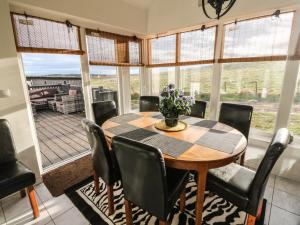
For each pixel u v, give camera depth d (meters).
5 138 1.79
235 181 1.47
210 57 2.95
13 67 1.93
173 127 1.96
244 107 2.20
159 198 1.21
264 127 2.62
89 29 2.80
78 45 2.71
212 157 1.32
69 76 6.12
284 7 2.14
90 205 1.85
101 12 2.77
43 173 2.45
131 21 3.28
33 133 2.25
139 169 1.18
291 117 2.33
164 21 3.30
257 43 2.44
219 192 1.48
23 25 2.12
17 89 1.99
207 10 2.69
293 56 2.13
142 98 3.25
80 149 3.19
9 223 1.65
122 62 3.47
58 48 2.47
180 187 1.47
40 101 6.22
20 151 2.10
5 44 1.86
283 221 1.61
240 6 2.39
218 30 2.75
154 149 1.06
